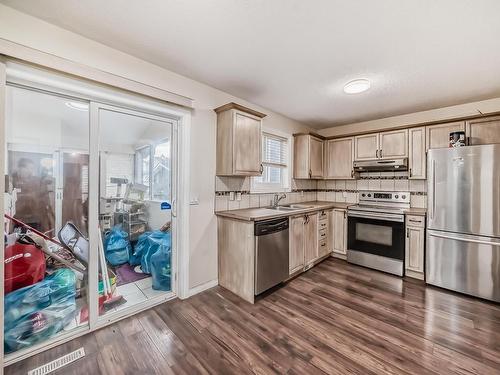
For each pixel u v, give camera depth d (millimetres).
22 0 1377
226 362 1550
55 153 1756
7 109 1566
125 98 1937
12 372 1462
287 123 3744
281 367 1509
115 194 2072
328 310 2188
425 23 1542
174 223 2438
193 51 1918
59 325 1787
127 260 2244
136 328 1906
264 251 2400
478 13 1435
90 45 1754
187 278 2410
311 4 1398
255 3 1396
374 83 2479
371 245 3244
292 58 2014
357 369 1491
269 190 3445
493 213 2369
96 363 1540
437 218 2697
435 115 3287
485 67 2115
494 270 2357
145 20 1554
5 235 1604
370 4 1387
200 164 2506
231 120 2492
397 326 1943
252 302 2299
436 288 2672
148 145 2252
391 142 3412
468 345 1712
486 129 2689
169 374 1456
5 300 1591
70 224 1841
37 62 1498
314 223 3311
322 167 4086
